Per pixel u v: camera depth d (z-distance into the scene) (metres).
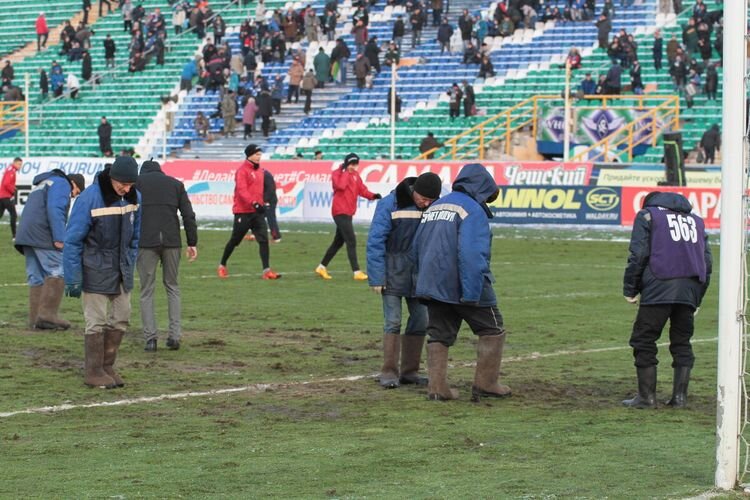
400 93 52.25
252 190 26.05
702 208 37.38
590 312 20.94
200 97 56.06
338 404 13.01
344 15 58.44
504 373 14.94
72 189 18.34
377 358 16.22
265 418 12.20
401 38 54.25
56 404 12.91
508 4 53.00
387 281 14.12
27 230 18.34
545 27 52.53
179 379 14.52
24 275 26.67
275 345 17.31
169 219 16.61
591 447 10.77
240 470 9.89
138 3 64.44
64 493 9.14
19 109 59.25
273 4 60.34
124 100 58.31
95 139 56.66
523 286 24.91
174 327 16.78
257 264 29.44
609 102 47.75
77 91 59.31
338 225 26.05
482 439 11.11
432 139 47.66
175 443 10.98
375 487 9.28
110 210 13.76
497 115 47.78
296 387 14.04
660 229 12.69
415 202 14.05
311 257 31.30
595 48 50.69
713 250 32.28
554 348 17.05
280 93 53.41
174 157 53.94
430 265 12.94
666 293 12.62
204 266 28.92
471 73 51.88
